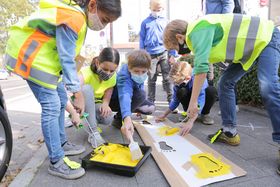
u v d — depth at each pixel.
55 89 2.02
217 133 2.57
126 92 2.60
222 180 1.86
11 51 1.95
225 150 2.38
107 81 2.87
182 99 3.18
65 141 2.46
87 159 2.13
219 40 2.16
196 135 2.82
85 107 2.56
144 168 2.12
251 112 3.66
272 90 2.06
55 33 1.92
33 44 1.91
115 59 2.65
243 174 1.92
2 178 2.06
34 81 1.92
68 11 1.84
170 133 2.79
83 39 2.05
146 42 4.32
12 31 2.01
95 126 2.68
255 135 2.74
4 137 2.05
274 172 1.97
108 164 2.03
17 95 7.34
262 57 2.11
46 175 2.08
